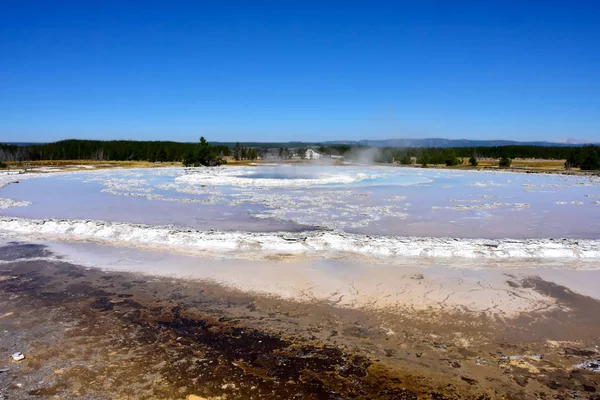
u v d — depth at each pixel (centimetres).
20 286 1194
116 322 963
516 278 1242
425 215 2316
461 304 1055
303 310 1029
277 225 2028
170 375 750
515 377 749
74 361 794
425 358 812
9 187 3803
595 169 6359
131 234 1739
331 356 820
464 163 8794
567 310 1022
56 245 1630
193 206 2623
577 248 1499
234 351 837
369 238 1645
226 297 1110
